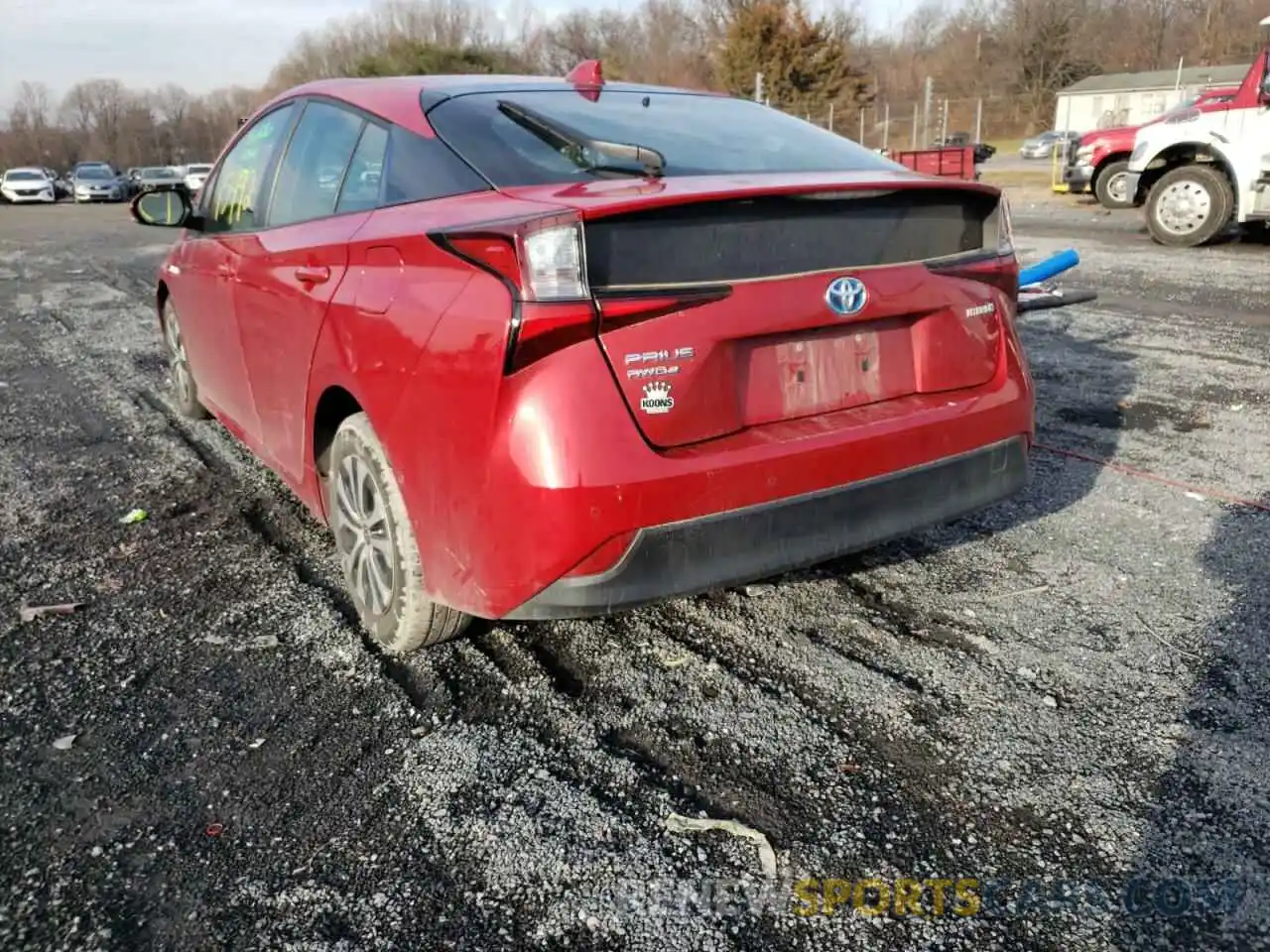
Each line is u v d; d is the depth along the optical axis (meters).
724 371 2.54
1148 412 5.47
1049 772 2.53
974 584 3.52
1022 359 3.16
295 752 2.66
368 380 2.81
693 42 77.81
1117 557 3.69
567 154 2.91
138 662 3.12
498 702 2.88
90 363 7.38
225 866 2.27
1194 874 2.19
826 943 2.04
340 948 2.05
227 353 4.16
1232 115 11.61
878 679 2.95
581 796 2.48
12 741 2.72
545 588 2.45
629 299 2.38
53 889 2.20
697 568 2.52
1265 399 5.64
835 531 2.71
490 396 2.38
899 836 2.33
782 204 2.59
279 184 3.84
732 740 2.69
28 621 3.39
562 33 88.31
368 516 3.08
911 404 2.89
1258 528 3.91
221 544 4.01
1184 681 2.89
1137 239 13.13
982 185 2.94
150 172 43.44
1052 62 75.69
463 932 2.08
